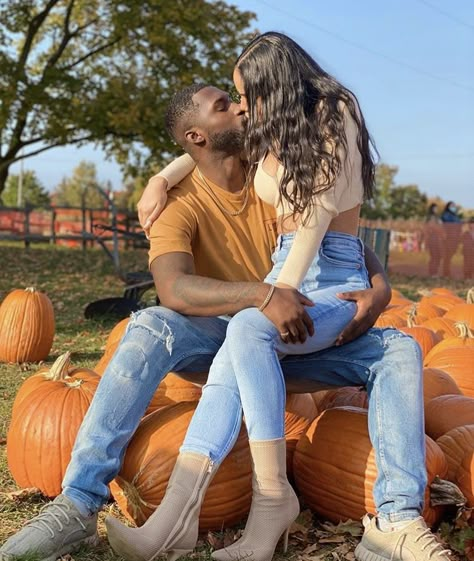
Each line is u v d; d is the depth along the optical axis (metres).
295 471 3.21
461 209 51.28
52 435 3.27
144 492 2.85
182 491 2.59
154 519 2.56
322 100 2.79
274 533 2.64
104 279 14.93
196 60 20.64
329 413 3.17
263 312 2.71
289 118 2.77
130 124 19.45
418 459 2.69
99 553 2.76
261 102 2.87
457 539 2.86
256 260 3.25
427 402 3.69
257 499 2.65
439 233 20.62
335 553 2.78
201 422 2.67
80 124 19.80
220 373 2.73
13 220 29.34
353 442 2.98
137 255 22.33
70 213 32.50
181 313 2.95
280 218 3.01
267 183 2.97
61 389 3.46
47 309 6.62
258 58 2.85
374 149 2.99
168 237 3.05
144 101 19.56
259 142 2.91
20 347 6.41
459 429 3.27
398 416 2.73
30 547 2.58
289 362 3.01
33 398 3.41
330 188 2.75
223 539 2.87
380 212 62.22
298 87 2.79
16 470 3.36
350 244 2.98
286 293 2.71
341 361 2.93
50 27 22.58
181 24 19.62
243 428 3.04
